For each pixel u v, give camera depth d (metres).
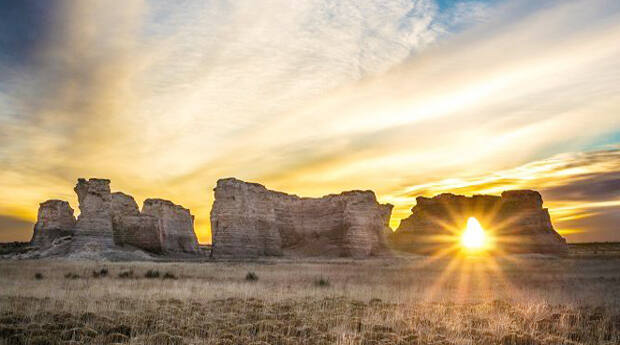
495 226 133.12
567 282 33.31
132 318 15.32
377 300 20.66
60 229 98.25
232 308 17.95
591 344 13.21
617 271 46.09
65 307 17.20
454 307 19.05
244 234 97.56
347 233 106.25
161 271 41.81
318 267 54.34
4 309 16.62
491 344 13.04
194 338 13.27
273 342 12.88
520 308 18.97
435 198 145.12
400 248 136.88
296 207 118.56
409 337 13.41
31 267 47.78
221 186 99.88
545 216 128.50
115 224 94.88
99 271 41.75
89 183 84.38
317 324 14.98
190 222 117.94
